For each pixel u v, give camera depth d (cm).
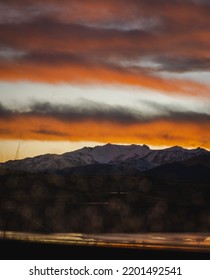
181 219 9588
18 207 9981
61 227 7450
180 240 5412
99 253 3875
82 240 4844
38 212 9575
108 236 5756
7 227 6594
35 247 3994
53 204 11375
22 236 4928
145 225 8494
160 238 5662
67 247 4053
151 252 4022
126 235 6088
